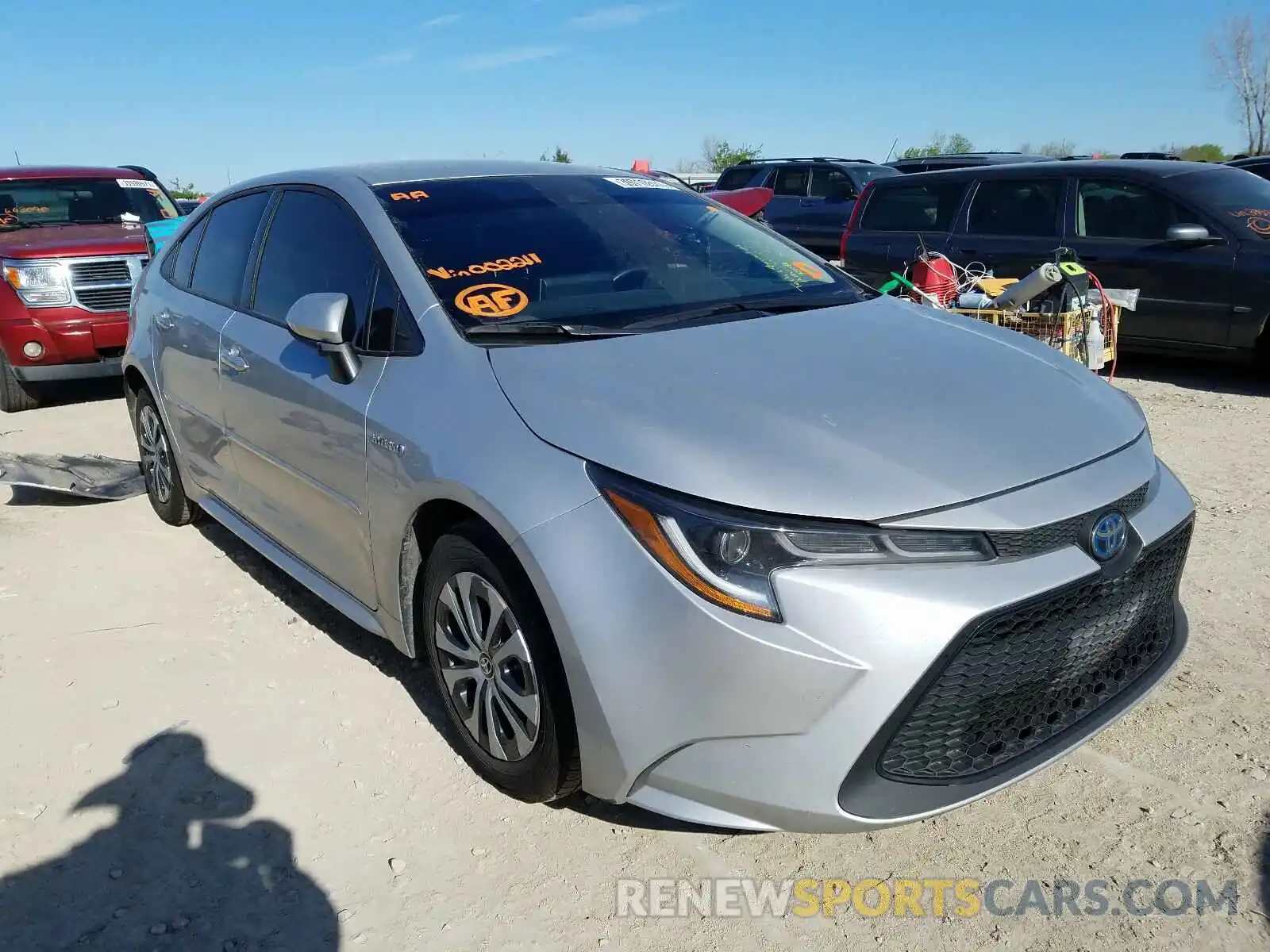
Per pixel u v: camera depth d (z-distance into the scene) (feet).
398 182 11.69
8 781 9.66
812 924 7.79
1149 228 25.08
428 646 9.77
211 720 10.61
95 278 24.77
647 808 7.77
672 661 7.27
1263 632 11.88
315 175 12.38
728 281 11.43
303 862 8.54
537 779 8.55
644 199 12.70
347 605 11.05
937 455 7.70
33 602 13.56
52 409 25.85
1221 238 23.70
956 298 21.31
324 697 11.04
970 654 7.21
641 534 7.41
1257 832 8.55
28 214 28.73
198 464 14.38
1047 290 19.19
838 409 8.18
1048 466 7.89
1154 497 8.69
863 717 7.01
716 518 7.20
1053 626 7.61
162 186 32.12
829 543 7.14
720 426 7.85
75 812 9.20
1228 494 16.62
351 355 10.17
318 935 7.75
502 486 8.12
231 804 9.29
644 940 7.67
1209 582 13.24
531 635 8.12
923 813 7.31
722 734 7.24
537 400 8.52
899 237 29.91
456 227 10.96
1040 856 8.42
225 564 14.75
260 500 12.55
